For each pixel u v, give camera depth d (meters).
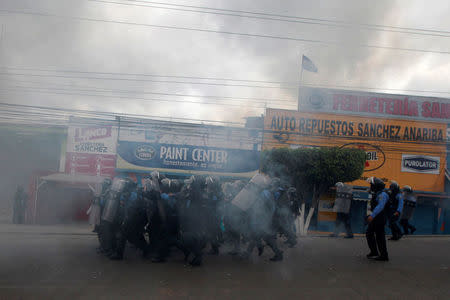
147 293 4.73
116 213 6.41
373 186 7.24
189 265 6.27
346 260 7.02
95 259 6.49
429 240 10.12
